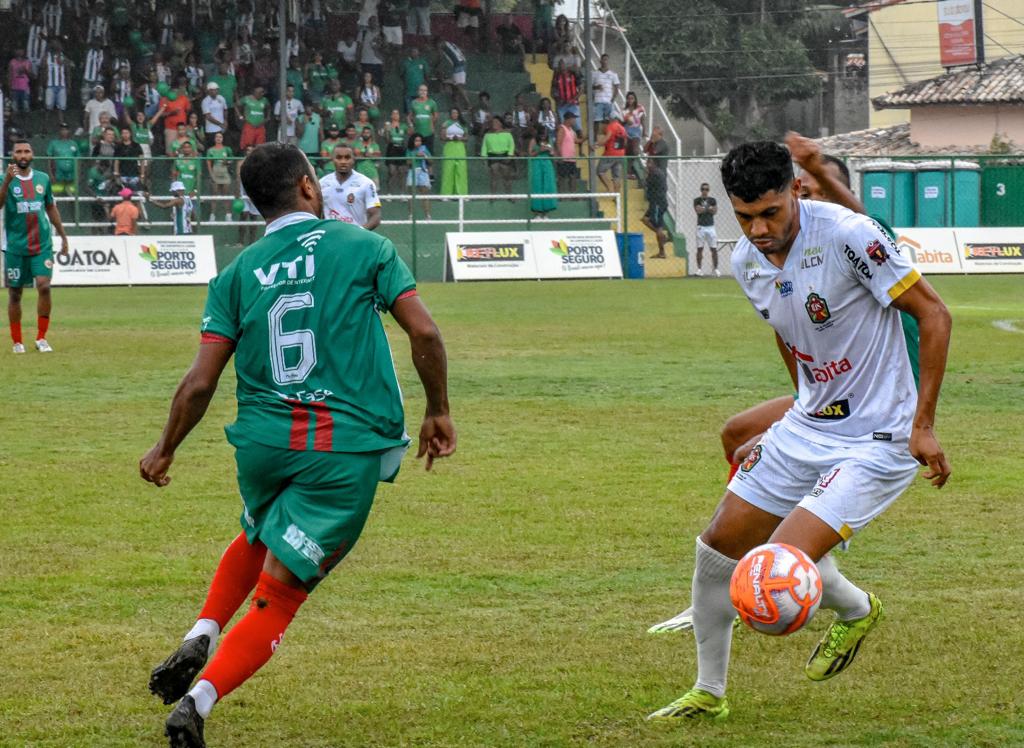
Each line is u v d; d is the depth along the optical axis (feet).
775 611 22.93
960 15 306.55
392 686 28.25
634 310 134.92
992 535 41.83
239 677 23.71
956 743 24.94
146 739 25.17
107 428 63.16
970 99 296.10
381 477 25.18
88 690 27.89
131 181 192.54
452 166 207.31
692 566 38.50
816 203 25.80
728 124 337.52
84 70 219.20
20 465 53.78
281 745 24.97
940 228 201.57
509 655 30.35
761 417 33.42
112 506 46.21
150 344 101.19
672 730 25.76
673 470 53.01
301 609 34.04
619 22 334.65
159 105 209.87
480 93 223.92
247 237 195.72
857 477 25.29
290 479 24.56
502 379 81.10
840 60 381.81
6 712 26.53
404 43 242.78
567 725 25.99
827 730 25.72
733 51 335.06
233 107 216.74
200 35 226.38
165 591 35.65
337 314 24.62
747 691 28.12
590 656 30.32
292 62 225.76
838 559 38.88
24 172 92.99
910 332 27.02
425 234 206.59
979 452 56.49
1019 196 213.05
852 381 25.96
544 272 194.80
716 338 106.01
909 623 32.53
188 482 50.62
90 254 180.86
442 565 38.42
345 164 87.40
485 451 57.41
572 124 230.68
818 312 25.68
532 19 260.42
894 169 212.23
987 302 144.87
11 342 102.78
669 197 218.38
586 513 45.24
